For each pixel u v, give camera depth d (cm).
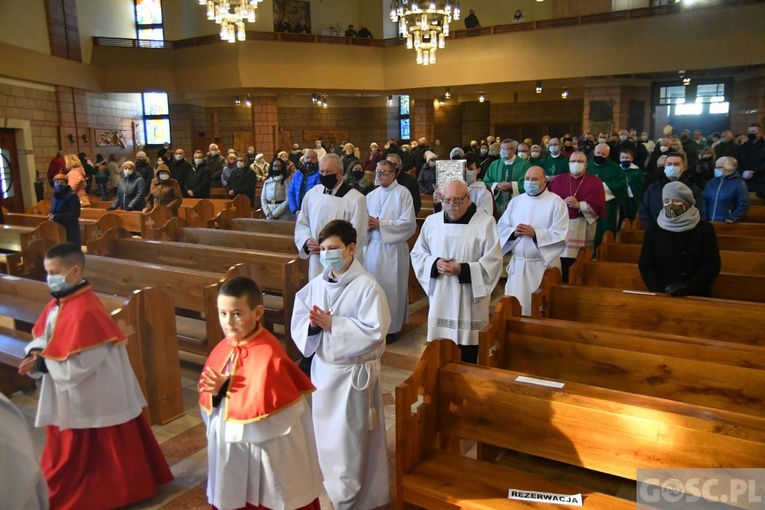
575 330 319
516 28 1705
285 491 225
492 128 2286
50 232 688
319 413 286
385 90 1955
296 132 2328
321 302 285
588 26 1605
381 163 535
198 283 455
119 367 290
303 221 481
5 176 1484
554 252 459
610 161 712
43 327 288
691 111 1788
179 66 1884
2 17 1451
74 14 1745
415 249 404
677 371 291
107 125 1928
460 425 276
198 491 316
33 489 178
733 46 1437
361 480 284
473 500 241
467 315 389
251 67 1794
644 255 407
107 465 292
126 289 502
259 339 228
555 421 251
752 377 272
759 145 1038
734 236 562
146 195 959
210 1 1110
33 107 1565
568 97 2106
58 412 279
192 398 437
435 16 1245
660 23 1513
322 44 1848
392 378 462
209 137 2242
